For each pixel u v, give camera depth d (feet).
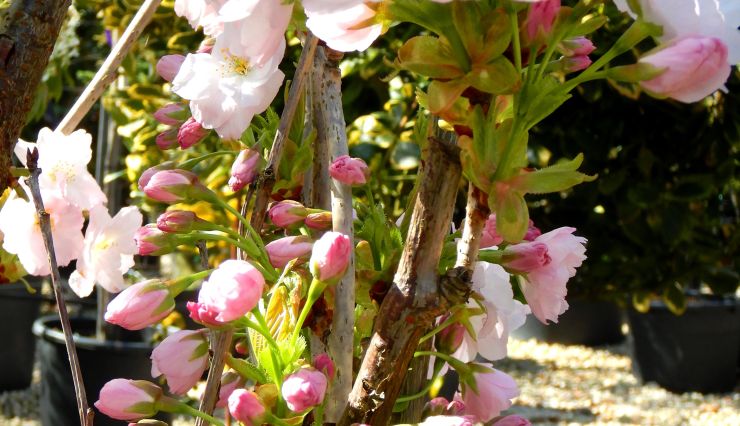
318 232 1.85
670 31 1.47
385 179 5.78
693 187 6.37
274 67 1.67
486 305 1.79
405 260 1.57
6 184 1.84
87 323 7.20
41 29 1.78
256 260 1.77
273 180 1.74
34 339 9.40
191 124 1.93
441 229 1.55
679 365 9.90
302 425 1.74
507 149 1.48
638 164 6.28
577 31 1.50
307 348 1.82
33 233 1.84
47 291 11.93
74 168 1.83
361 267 1.82
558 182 1.49
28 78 1.78
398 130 5.74
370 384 1.58
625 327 13.87
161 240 1.80
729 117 6.22
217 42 1.69
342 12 1.46
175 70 1.99
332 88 1.89
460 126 1.53
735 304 9.85
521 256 1.72
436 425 1.58
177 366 1.75
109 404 1.71
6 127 1.78
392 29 5.70
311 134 1.86
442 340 1.83
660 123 6.32
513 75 1.45
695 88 1.45
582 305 12.19
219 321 1.58
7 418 8.31
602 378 10.50
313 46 1.73
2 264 2.14
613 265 7.11
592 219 6.77
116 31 6.69
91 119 12.03
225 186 6.15
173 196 1.79
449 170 1.54
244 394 1.59
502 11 1.45
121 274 1.82
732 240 7.20
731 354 10.02
